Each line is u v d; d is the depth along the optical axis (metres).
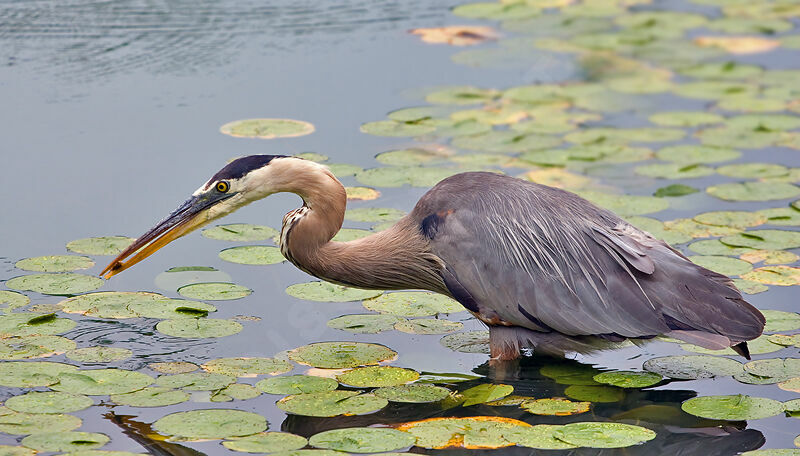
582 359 11.13
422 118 17.14
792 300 11.85
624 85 19.11
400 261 11.34
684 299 10.49
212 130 16.33
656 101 18.42
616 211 13.95
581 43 21.09
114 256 12.48
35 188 14.33
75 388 9.73
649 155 16.03
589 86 19.05
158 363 10.38
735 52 20.84
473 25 21.80
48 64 18.48
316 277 11.88
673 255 10.79
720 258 12.63
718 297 10.49
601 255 10.77
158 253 12.88
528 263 10.79
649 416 9.83
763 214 13.99
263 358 10.58
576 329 10.70
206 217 11.31
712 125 17.34
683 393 10.26
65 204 13.91
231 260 12.49
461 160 15.55
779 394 10.14
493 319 10.96
